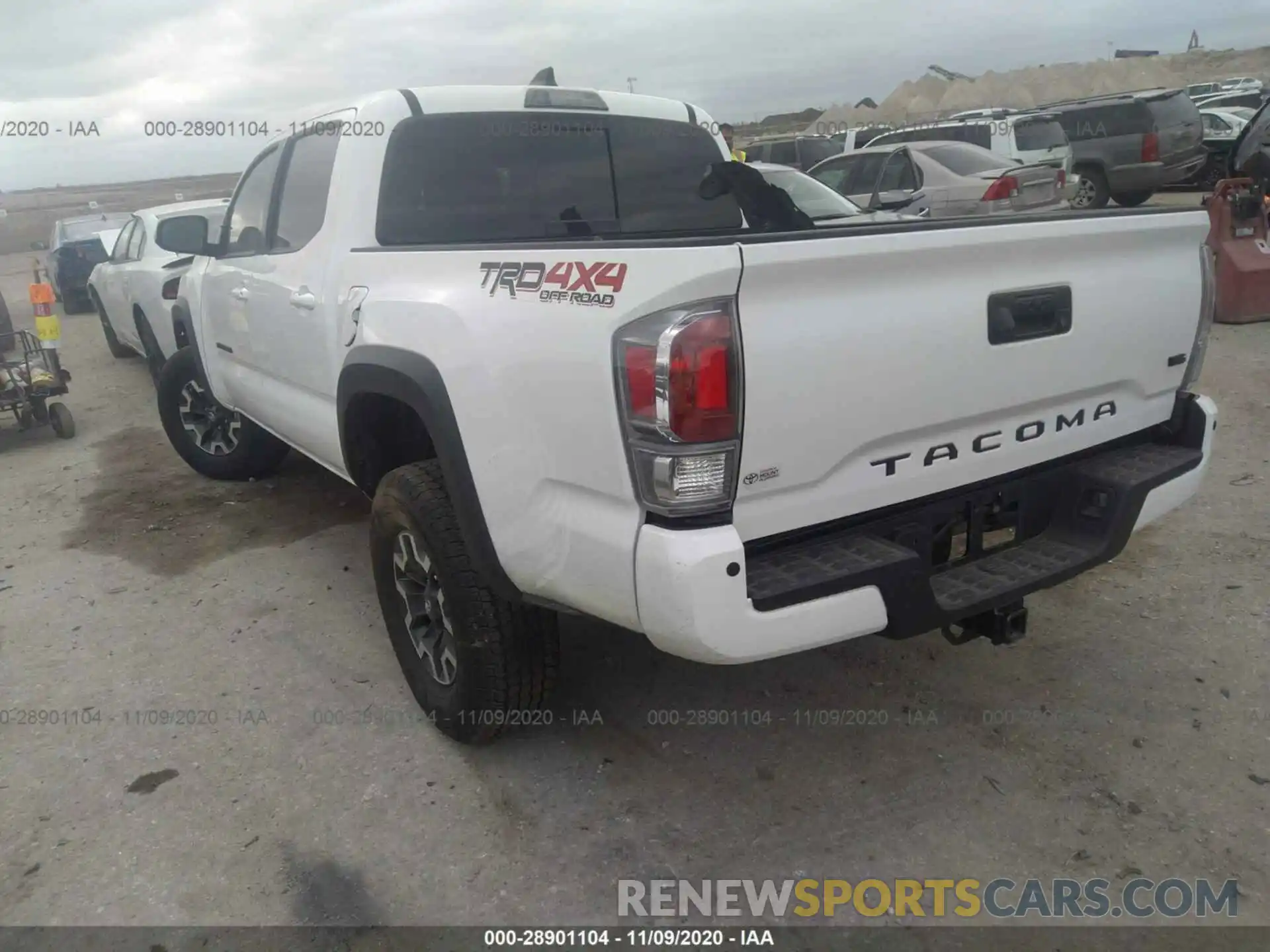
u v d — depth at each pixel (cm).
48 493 602
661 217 406
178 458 661
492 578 272
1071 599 395
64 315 1591
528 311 245
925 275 239
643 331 213
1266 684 329
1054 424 280
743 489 221
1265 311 843
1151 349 294
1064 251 263
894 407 240
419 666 324
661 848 269
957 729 315
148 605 431
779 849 266
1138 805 276
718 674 354
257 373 466
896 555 237
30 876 266
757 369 215
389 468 351
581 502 239
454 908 250
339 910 251
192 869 266
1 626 416
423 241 357
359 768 308
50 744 327
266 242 430
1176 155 1441
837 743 311
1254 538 434
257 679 364
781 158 1691
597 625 393
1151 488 282
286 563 471
